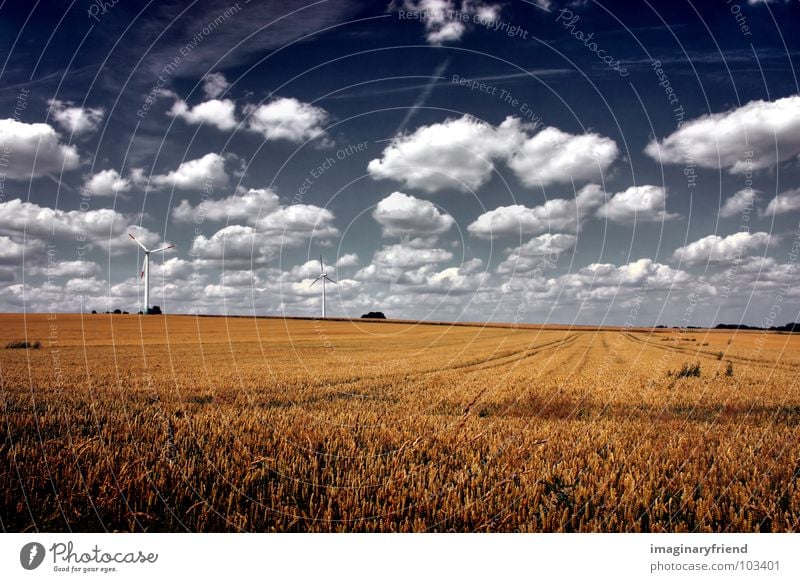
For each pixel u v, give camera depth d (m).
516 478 7.16
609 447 8.77
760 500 6.55
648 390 16.30
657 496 6.63
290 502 6.34
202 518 5.98
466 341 45.12
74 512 6.12
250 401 13.30
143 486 6.49
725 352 32.97
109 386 15.68
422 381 18.61
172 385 16.23
